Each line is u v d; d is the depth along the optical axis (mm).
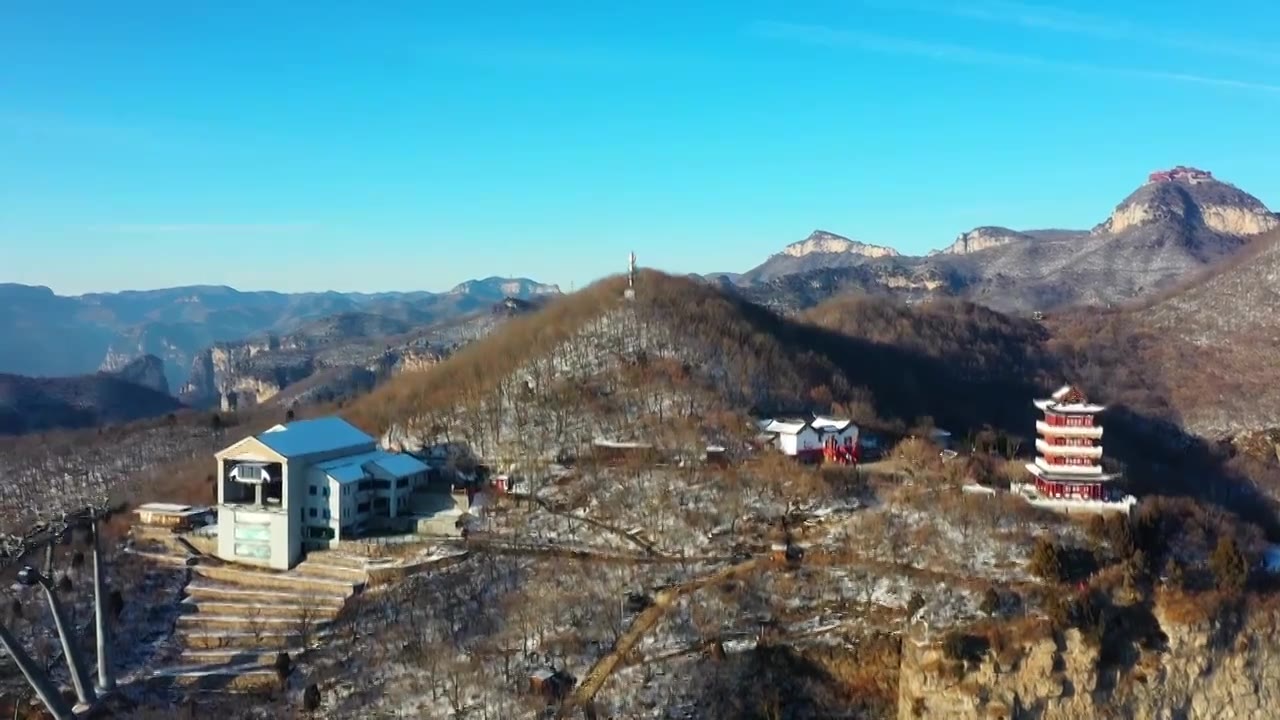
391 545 174750
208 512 198625
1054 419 173250
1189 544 161500
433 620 154625
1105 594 146500
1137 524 157125
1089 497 169250
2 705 141625
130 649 156000
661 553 167000
